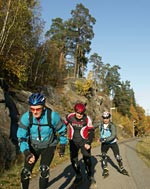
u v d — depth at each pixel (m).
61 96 36.69
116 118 88.00
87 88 46.91
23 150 4.91
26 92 20.16
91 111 46.44
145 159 15.28
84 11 62.03
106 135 9.38
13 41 22.69
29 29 26.95
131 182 8.61
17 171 9.53
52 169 10.44
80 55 63.84
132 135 92.19
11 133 11.98
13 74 23.19
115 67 103.69
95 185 7.81
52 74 38.62
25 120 5.04
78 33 62.25
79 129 7.14
